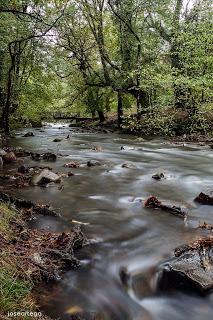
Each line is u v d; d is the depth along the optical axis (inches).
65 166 419.2
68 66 981.2
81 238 200.1
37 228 218.4
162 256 187.8
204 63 740.7
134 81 891.4
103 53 937.5
